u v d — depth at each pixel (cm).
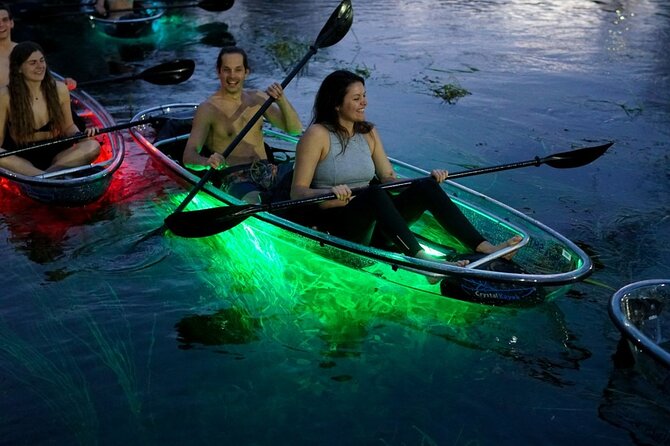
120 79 641
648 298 350
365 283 408
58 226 479
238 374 334
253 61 903
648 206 519
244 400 316
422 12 1212
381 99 764
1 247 449
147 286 408
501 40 1027
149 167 575
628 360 341
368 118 707
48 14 1007
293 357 346
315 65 889
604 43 1013
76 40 996
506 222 422
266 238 428
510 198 532
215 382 328
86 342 356
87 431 297
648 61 921
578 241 464
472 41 1021
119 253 445
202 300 395
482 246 386
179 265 431
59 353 347
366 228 397
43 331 365
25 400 314
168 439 293
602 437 295
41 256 439
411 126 688
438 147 637
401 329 370
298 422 303
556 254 393
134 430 298
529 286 356
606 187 553
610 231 479
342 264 404
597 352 352
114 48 959
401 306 390
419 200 400
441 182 423
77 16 1123
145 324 371
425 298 394
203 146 506
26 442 290
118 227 479
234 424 302
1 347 351
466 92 786
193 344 355
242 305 390
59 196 488
